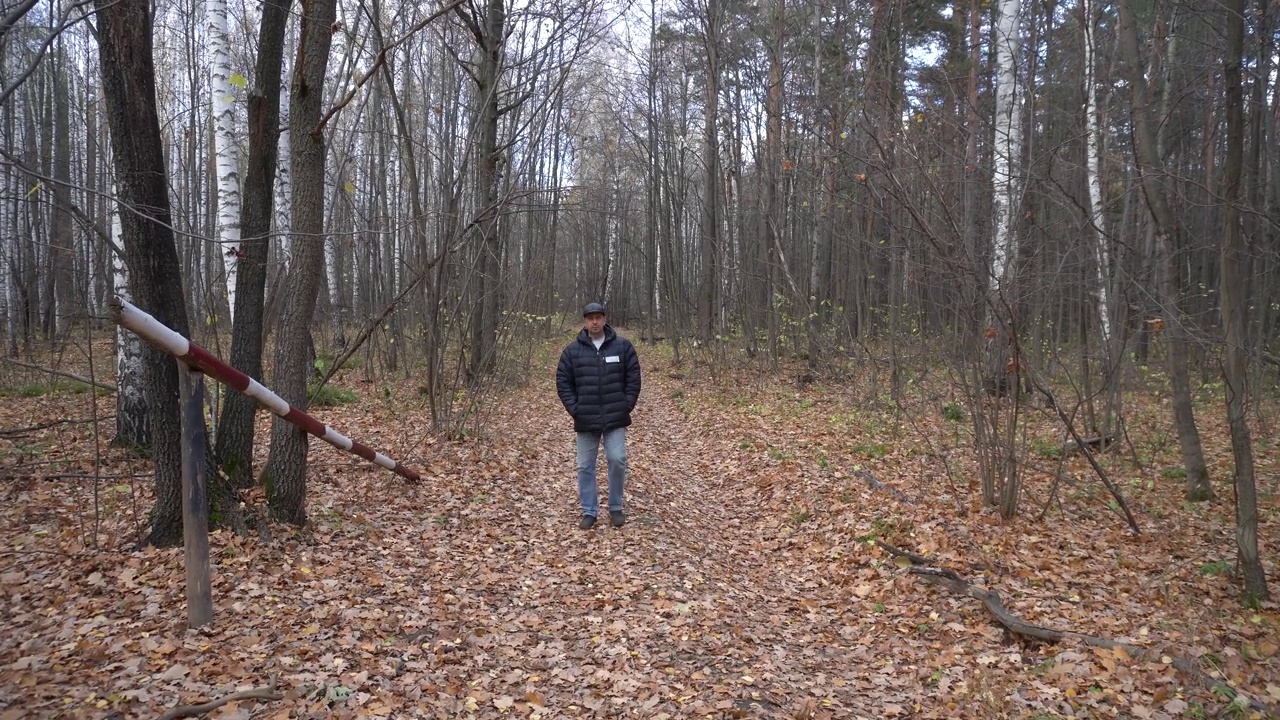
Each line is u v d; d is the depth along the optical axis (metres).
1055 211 9.31
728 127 21.12
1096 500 7.56
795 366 18.91
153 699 3.28
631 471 9.46
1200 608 4.94
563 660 4.24
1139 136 6.39
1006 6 10.42
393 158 22.08
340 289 19.34
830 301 18.39
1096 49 9.98
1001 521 6.74
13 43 11.98
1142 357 15.02
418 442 9.68
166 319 5.02
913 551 6.09
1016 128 9.73
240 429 6.41
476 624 4.59
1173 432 10.84
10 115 14.89
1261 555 5.95
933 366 10.95
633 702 3.80
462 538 6.33
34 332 18.88
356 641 4.12
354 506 6.79
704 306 21.58
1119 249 8.30
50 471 7.24
